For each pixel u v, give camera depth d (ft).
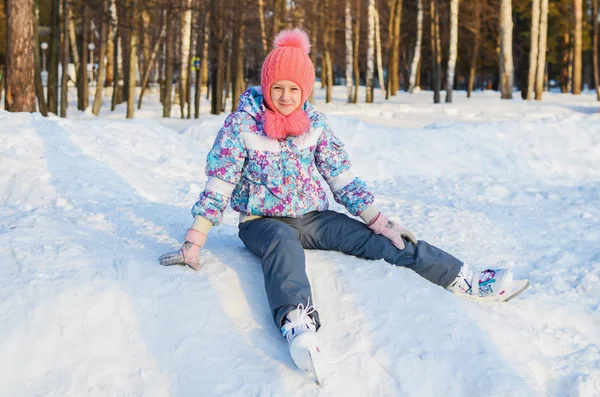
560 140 34.47
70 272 10.77
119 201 17.97
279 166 11.28
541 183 28.60
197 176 25.25
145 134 28.25
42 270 10.78
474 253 17.03
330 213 11.96
